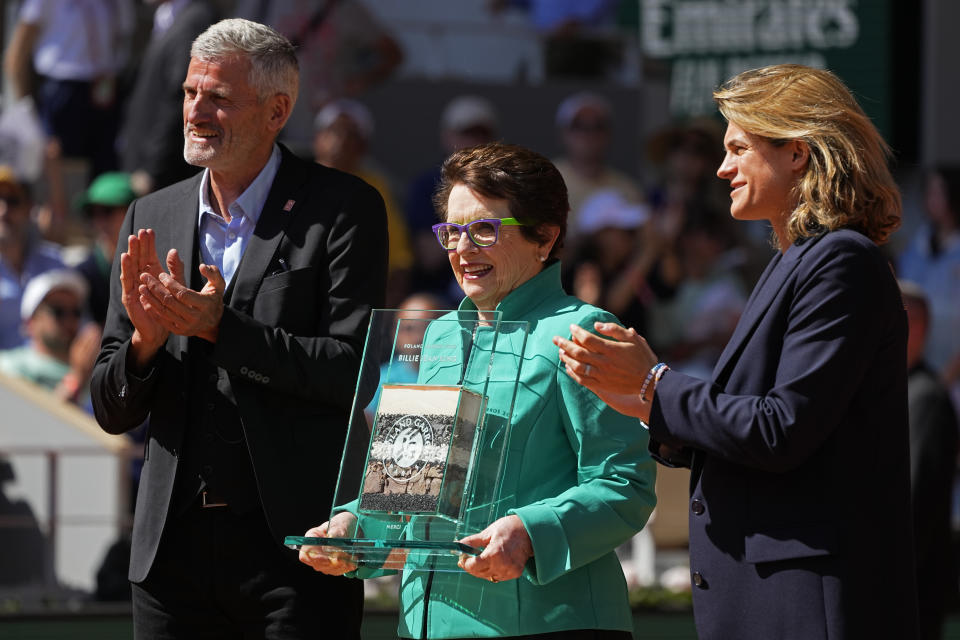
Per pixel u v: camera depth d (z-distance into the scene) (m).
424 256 32.91
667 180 34.38
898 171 31.98
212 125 10.74
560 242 10.15
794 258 8.68
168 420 10.65
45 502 20.95
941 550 14.86
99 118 31.30
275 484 10.37
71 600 20.75
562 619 9.27
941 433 14.73
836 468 8.38
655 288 32.91
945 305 31.41
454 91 34.41
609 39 36.00
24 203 27.52
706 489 8.85
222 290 10.04
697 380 8.64
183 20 27.62
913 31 36.88
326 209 10.97
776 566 8.40
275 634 10.42
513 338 9.33
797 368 8.30
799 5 36.56
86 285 26.27
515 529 8.97
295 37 33.38
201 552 10.59
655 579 23.58
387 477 8.99
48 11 30.94
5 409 21.84
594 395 9.49
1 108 30.97
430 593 9.61
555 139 34.88
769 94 8.80
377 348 9.45
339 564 9.36
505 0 35.38
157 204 11.45
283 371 10.18
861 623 8.17
